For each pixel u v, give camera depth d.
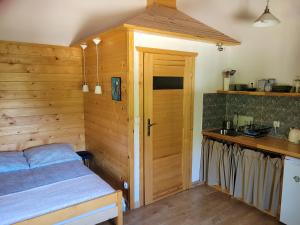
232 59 3.91
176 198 3.37
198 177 3.82
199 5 3.01
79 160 3.41
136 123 2.96
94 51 3.50
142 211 3.02
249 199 3.11
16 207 2.10
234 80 3.92
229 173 3.37
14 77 3.38
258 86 3.47
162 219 2.86
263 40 3.45
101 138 3.55
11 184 2.56
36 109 3.60
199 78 3.59
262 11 2.82
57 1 2.75
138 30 2.69
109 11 3.03
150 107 3.07
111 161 3.34
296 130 3.03
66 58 3.76
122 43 2.83
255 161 3.00
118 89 2.99
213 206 3.16
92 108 3.74
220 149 3.46
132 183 3.00
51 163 3.19
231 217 2.91
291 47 3.14
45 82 3.63
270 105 3.44
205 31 3.30
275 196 2.82
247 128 3.51
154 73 3.05
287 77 3.22
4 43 3.23
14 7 2.76
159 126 3.20
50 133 3.77
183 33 2.96
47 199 2.24
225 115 4.04
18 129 3.49
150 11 3.03
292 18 3.06
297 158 2.55
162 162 3.30
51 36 3.41
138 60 2.87
